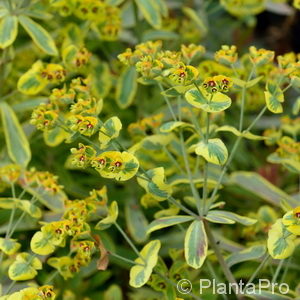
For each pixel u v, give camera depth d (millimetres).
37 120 1020
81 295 1202
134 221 1190
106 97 1281
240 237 1242
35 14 1183
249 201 1271
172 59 1006
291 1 1473
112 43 1312
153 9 1231
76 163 981
